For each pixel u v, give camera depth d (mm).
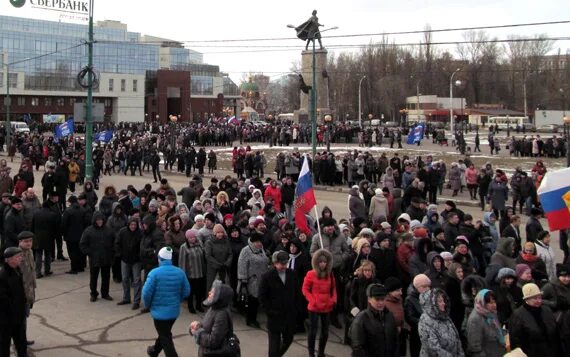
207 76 133500
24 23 107312
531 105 132875
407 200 18094
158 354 9305
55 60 110250
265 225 13008
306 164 11703
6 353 8500
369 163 32969
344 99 123312
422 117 114125
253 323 11273
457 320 8898
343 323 11508
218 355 7098
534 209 14461
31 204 15297
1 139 57594
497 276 9117
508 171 38688
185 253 11719
